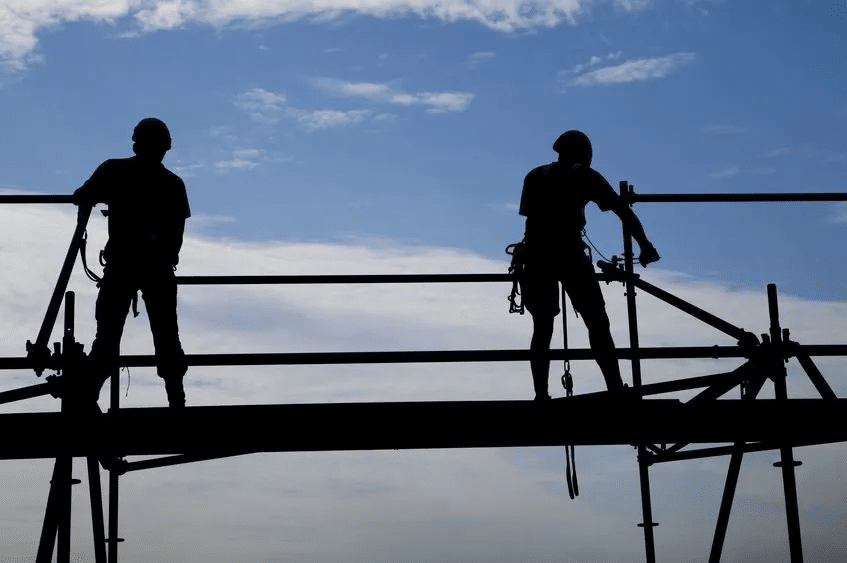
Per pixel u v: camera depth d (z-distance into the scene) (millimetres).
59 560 6465
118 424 6500
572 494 6816
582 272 7074
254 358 7215
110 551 7934
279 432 6535
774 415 6848
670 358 7422
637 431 6758
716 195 7766
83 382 6715
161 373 6879
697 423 6777
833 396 7301
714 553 7969
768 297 7508
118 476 7961
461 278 7469
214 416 6520
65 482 6477
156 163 6961
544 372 7117
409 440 6684
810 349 7422
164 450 6590
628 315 7617
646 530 8062
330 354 7242
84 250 6863
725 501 7898
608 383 6996
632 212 7086
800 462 7355
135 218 6820
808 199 7840
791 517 7289
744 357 7445
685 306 7605
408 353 7246
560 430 6695
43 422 6492
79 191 6852
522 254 7203
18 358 6699
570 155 7230
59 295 6719
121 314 6801
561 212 7113
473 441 6723
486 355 7227
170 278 6895
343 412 6559
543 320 7121
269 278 7613
